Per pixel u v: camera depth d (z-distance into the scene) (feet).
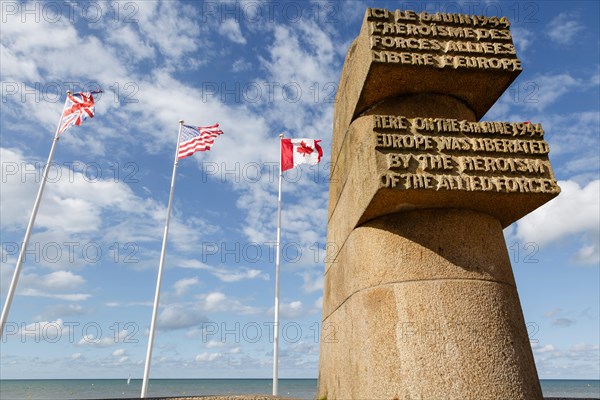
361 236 17.63
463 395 13.84
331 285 22.06
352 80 21.06
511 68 18.26
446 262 15.81
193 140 51.98
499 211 16.88
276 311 47.39
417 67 17.94
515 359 14.67
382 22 18.69
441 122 16.44
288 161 51.62
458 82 18.78
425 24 18.88
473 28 19.04
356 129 19.92
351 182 19.27
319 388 22.09
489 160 15.72
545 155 16.24
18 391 222.48
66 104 47.44
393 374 14.69
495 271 16.03
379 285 16.21
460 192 15.34
